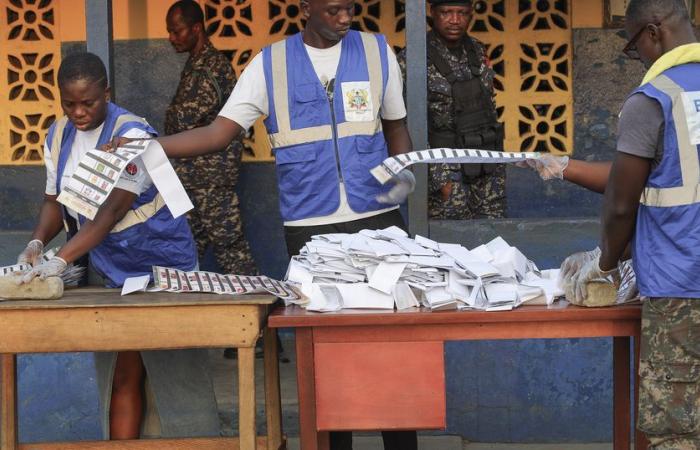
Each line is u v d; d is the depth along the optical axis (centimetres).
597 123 569
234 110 371
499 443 475
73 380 469
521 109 579
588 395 471
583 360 471
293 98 370
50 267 323
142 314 308
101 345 309
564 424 472
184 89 530
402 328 305
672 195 287
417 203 438
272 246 570
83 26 569
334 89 371
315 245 330
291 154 372
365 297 312
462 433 476
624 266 327
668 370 291
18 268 346
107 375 369
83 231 333
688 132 284
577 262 316
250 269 539
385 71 378
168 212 362
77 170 326
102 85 339
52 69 573
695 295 286
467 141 477
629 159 288
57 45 571
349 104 371
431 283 312
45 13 574
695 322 288
